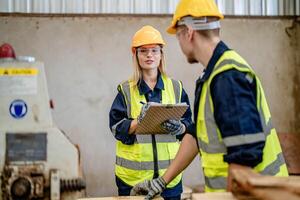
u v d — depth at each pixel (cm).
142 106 220
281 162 141
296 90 352
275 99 352
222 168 136
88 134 335
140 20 339
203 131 140
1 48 120
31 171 115
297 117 352
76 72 334
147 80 239
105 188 336
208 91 134
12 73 117
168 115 204
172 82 244
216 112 129
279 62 352
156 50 234
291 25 350
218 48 137
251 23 350
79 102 335
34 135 116
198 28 140
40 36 331
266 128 136
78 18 335
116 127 226
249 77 131
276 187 102
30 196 114
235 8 350
